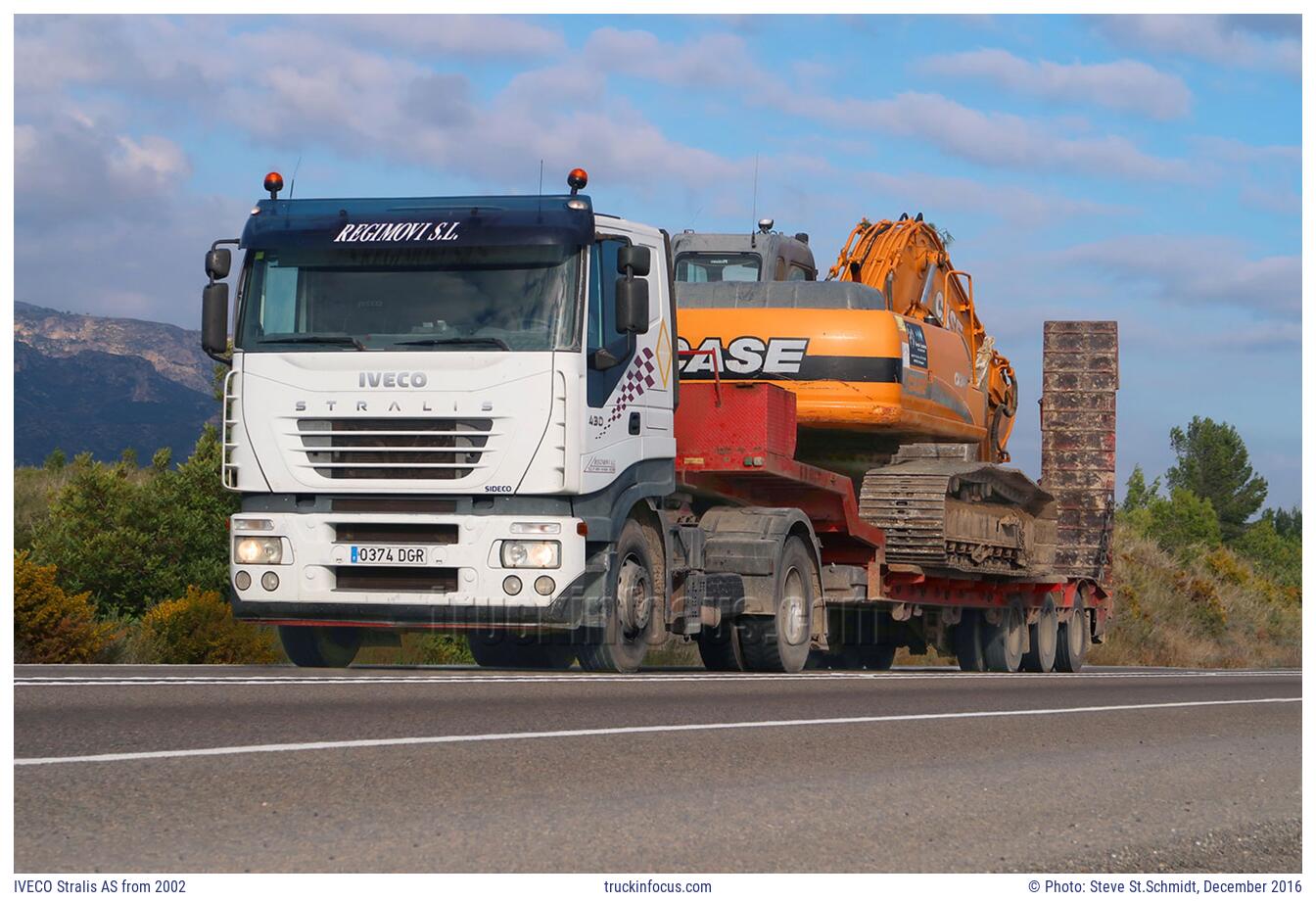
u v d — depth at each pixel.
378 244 13.72
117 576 27.52
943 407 20.56
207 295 14.07
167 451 33.16
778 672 16.55
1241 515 124.56
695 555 15.93
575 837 5.91
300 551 13.49
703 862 5.66
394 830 5.89
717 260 19.75
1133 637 37.50
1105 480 26.38
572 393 13.31
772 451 16.39
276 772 6.97
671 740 8.79
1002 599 22.91
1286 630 45.22
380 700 10.31
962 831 6.50
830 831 6.31
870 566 19.08
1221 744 10.31
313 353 13.58
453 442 13.32
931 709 11.77
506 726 9.06
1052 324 26.83
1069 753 9.38
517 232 13.56
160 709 9.27
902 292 21.34
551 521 13.26
